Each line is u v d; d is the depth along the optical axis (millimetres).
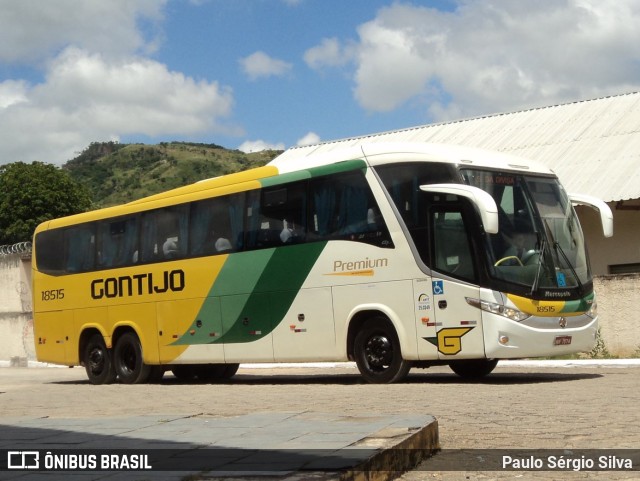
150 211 19734
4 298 36938
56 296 21766
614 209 26453
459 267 14797
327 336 16297
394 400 12414
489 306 14508
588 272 15922
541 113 32312
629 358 21781
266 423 8922
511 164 15852
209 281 18266
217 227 18281
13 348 35625
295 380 19297
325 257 16359
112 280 20391
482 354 14531
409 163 15461
